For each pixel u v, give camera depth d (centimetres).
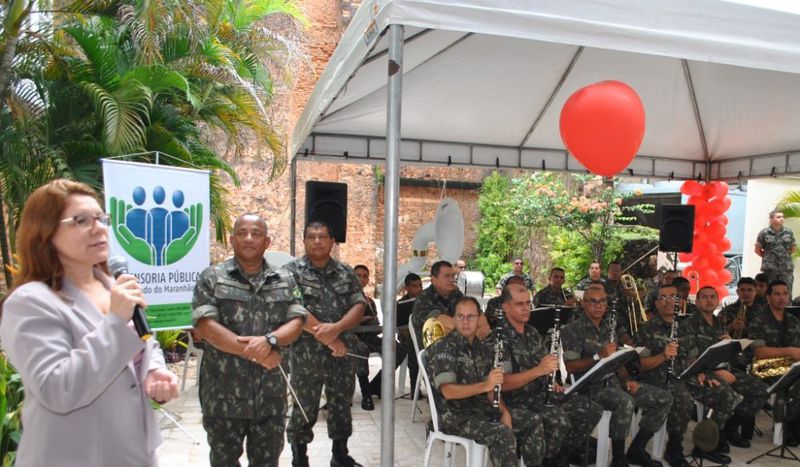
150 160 622
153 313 423
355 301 423
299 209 1227
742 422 518
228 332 302
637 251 1327
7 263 574
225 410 311
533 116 714
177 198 432
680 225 830
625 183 1489
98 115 572
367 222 1411
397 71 312
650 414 437
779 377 504
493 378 355
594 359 441
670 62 597
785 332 550
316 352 409
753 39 320
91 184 559
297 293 335
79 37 571
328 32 1309
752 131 734
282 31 1209
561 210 1352
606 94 402
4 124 555
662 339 484
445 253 820
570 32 297
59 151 558
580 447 448
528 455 372
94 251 166
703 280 917
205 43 678
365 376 594
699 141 810
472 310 376
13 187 551
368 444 493
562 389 429
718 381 475
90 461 164
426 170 1736
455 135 769
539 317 547
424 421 557
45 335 155
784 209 1080
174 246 432
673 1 308
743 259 1238
